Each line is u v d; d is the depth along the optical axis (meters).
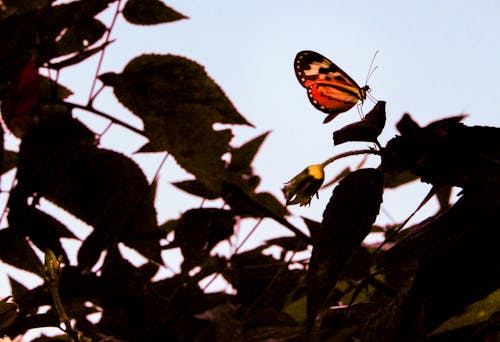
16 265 0.96
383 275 0.94
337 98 0.84
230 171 1.05
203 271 1.01
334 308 0.89
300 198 0.80
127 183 0.97
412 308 0.75
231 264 1.01
